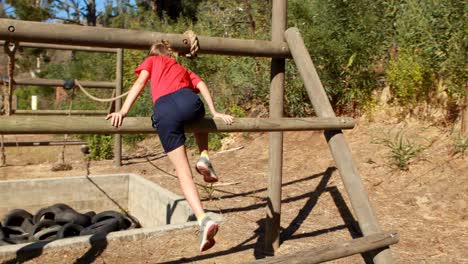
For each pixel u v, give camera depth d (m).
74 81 9.34
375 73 9.05
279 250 5.21
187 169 3.52
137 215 8.19
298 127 4.34
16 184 7.85
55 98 20.59
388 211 6.03
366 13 8.76
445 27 7.27
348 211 6.25
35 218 7.27
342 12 8.97
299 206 6.59
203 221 3.31
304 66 4.86
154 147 12.73
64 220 7.00
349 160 4.52
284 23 5.13
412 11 8.03
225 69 12.02
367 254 4.79
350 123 4.63
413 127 7.95
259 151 9.84
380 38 8.69
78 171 10.30
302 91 9.61
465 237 5.17
